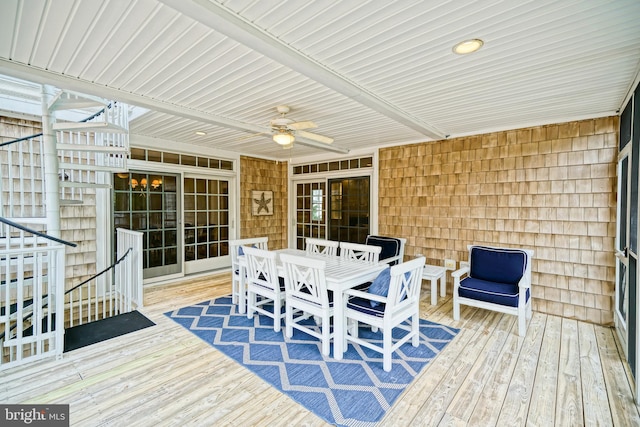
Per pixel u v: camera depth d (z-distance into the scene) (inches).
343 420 74.0
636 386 81.7
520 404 80.4
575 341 116.7
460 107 127.1
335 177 234.7
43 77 93.9
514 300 122.6
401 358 103.3
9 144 143.5
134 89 109.9
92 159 173.6
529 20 67.8
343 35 73.7
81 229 168.1
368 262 137.9
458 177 173.3
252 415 75.5
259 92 112.9
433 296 159.0
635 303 91.3
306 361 101.1
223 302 160.9
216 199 230.7
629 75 95.8
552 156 144.6
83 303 168.1
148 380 90.0
